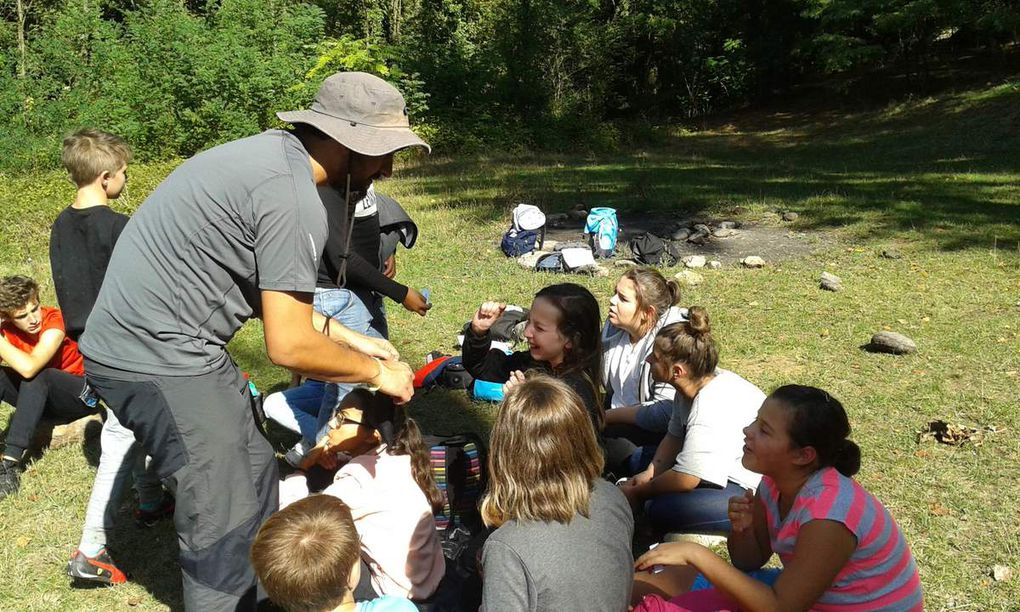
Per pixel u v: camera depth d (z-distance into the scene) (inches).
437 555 127.3
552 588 89.1
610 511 95.2
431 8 1035.3
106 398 107.0
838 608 101.7
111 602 141.1
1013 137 692.1
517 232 351.6
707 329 147.9
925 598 131.8
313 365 104.0
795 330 254.7
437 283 312.7
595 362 139.6
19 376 183.3
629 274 171.5
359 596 124.0
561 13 1014.4
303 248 101.0
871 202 433.4
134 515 165.5
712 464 144.3
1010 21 890.1
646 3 1192.8
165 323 103.7
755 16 1190.9
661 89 1221.1
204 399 106.0
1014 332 245.6
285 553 97.9
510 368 163.0
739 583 99.2
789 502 108.7
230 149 102.3
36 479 179.6
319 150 107.1
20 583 145.2
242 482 110.3
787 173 579.2
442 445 138.6
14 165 601.6
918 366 222.8
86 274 152.5
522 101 951.0
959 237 358.0
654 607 109.0
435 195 499.8
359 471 125.1
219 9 818.2
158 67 685.3
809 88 1181.7
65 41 792.3
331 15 1052.5
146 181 507.2
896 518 153.1
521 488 91.7
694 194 470.3
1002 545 144.3
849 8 980.6
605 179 549.3
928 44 1015.6
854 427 188.9
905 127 855.1
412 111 803.4
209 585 110.0
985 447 176.9
